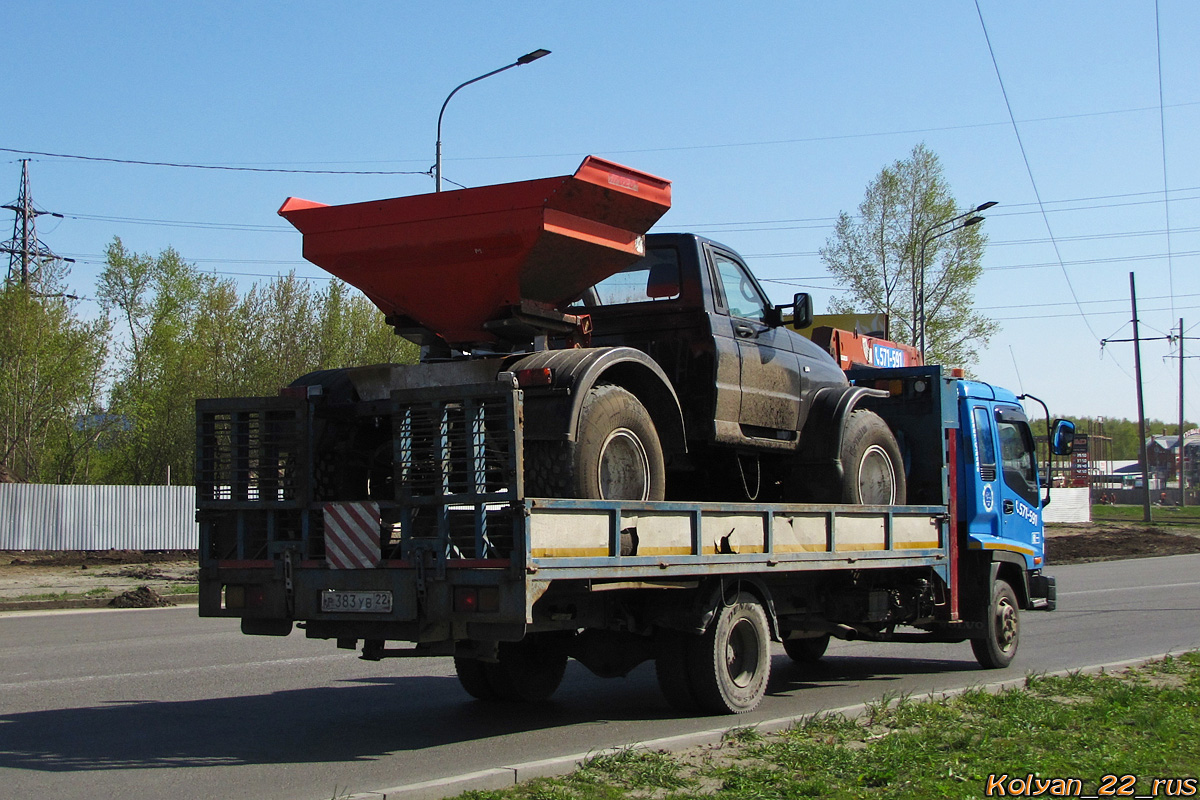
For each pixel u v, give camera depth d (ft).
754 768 18.48
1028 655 37.27
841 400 30.99
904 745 20.12
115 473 131.23
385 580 20.42
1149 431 486.79
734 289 29.22
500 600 18.99
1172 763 19.19
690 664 24.50
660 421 25.17
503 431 19.20
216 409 22.71
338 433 23.84
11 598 57.47
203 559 22.63
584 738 22.58
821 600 29.94
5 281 119.75
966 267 143.13
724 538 23.91
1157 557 100.37
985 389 36.42
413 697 28.45
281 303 127.44
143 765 19.90
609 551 20.72
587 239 23.11
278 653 36.91
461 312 24.30
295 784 18.38
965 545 34.17
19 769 19.57
